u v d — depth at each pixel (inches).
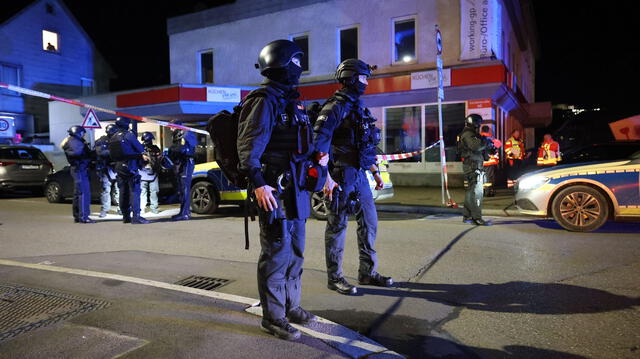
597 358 109.3
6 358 100.4
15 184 521.0
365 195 159.6
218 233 278.2
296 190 114.2
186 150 326.6
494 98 525.3
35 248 235.8
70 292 148.1
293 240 120.3
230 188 347.3
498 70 490.6
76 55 957.2
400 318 135.3
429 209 362.3
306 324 124.4
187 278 175.5
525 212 277.1
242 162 108.1
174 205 432.8
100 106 714.8
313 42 619.5
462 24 519.5
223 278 175.3
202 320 124.6
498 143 301.3
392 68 568.1
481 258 204.8
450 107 543.2
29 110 870.4
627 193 247.8
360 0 586.9
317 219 323.6
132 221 317.4
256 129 107.0
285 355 103.7
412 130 566.9
